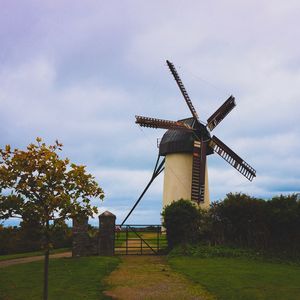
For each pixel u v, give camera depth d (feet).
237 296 44.27
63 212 35.65
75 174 35.94
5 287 49.93
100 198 37.76
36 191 35.50
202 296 44.86
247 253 77.82
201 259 74.38
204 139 116.06
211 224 86.53
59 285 50.67
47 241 35.73
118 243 100.94
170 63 117.60
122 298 44.27
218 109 122.93
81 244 80.89
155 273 60.03
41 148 35.81
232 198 87.15
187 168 117.08
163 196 120.78
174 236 86.89
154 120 109.29
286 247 80.18
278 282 51.85
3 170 34.76
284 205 83.10
